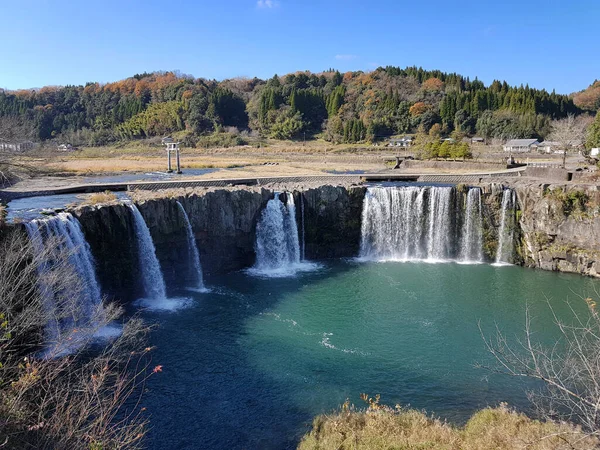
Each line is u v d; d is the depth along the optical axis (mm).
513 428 18531
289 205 47375
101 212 33719
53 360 22422
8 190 44844
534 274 44344
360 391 23766
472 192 48844
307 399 22984
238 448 19297
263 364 26484
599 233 42906
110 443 16562
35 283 23750
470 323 32562
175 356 27172
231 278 42750
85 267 31312
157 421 21031
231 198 43625
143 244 36562
